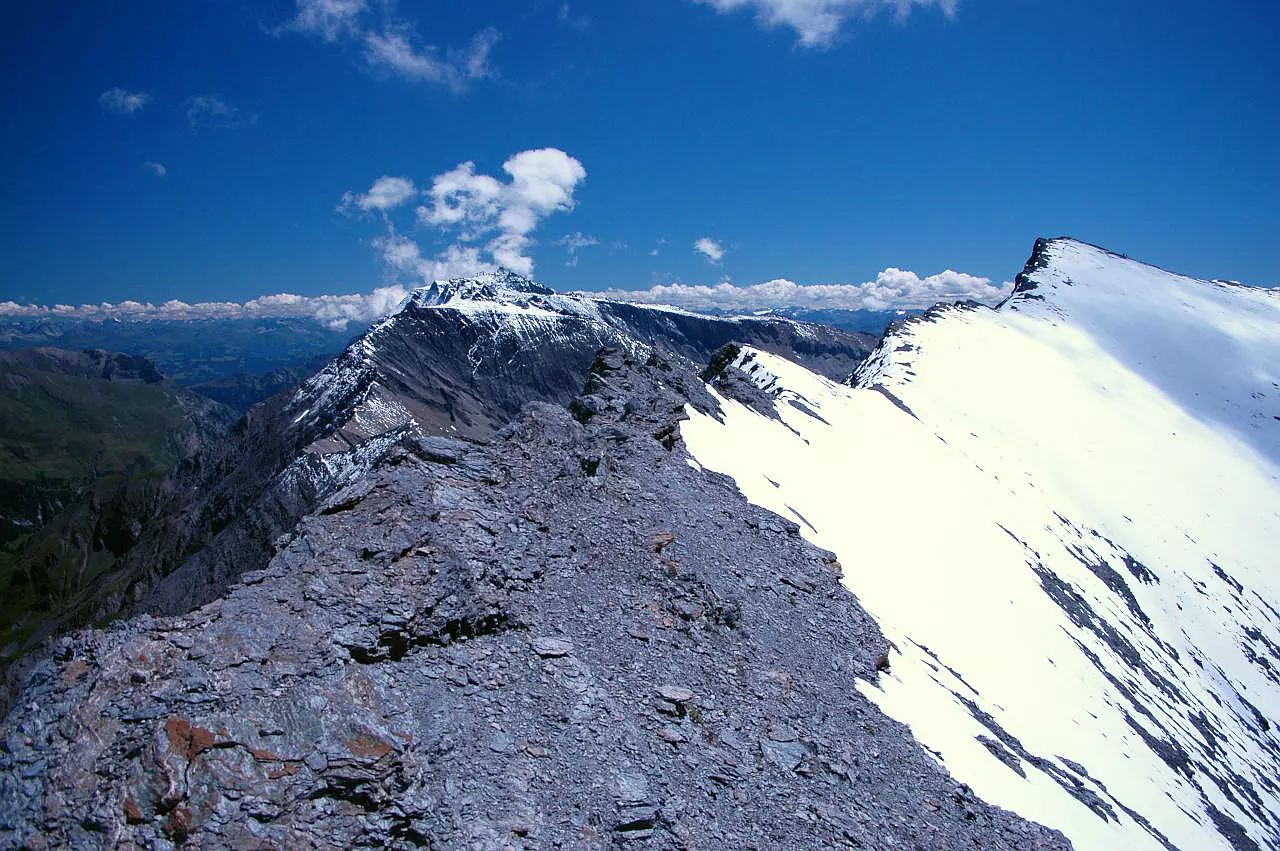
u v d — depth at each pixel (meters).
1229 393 170.75
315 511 23.30
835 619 31.14
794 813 17.19
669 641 22.61
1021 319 183.25
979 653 40.41
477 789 14.34
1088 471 106.62
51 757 12.97
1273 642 81.81
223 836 12.00
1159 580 83.88
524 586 22.36
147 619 16.22
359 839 12.67
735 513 36.56
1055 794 28.17
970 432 98.06
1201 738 54.31
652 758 17.02
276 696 14.55
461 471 27.89
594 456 33.62
